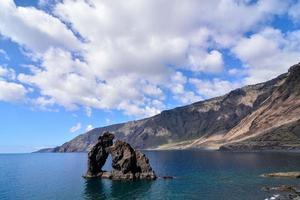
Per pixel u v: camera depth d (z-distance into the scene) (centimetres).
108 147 12344
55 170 17488
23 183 11462
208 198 7988
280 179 10725
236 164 17750
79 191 9319
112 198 8231
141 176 11656
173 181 11006
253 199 7681
